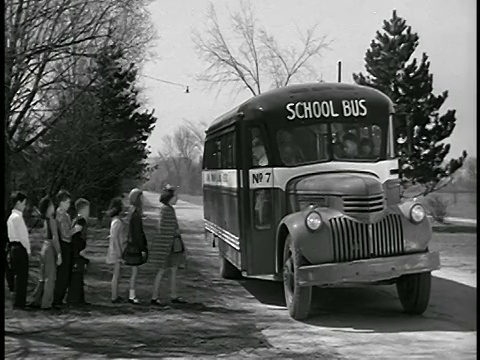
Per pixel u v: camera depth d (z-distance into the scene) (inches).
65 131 764.0
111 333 354.3
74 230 429.4
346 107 423.8
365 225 366.3
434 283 535.8
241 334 353.7
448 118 1095.6
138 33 744.3
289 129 420.5
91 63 721.6
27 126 690.2
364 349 320.5
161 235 436.5
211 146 615.2
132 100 1136.2
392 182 421.1
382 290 498.6
